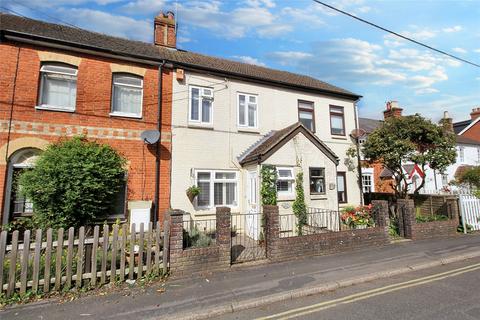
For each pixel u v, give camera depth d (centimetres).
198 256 643
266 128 1301
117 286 555
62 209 798
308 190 1119
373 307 466
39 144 901
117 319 432
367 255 776
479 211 1152
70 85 979
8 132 866
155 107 1085
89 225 855
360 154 1523
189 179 1105
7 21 1020
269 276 615
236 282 582
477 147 2923
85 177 821
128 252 614
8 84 881
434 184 2422
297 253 748
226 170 1180
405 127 1262
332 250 802
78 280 537
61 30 1129
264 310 473
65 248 602
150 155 1052
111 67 1031
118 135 1011
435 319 418
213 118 1187
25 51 915
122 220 975
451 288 548
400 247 863
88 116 975
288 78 1529
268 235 740
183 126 1123
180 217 634
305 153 1131
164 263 611
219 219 685
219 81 1222
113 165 912
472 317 423
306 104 1427
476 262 735
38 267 514
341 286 572
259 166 1034
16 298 490
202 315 450
